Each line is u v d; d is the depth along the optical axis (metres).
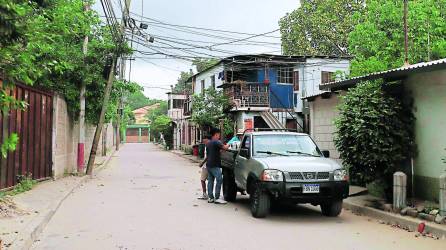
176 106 60.22
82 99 19.69
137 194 13.95
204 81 38.56
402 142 10.52
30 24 5.10
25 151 14.10
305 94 30.62
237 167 11.38
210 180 12.31
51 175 16.69
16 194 12.04
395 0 23.94
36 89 14.90
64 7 13.86
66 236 7.99
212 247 7.19
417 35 22.67
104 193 14.13
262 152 10.62
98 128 20.36
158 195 13.73
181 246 7.26
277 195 9.23
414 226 8.59
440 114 9.91
